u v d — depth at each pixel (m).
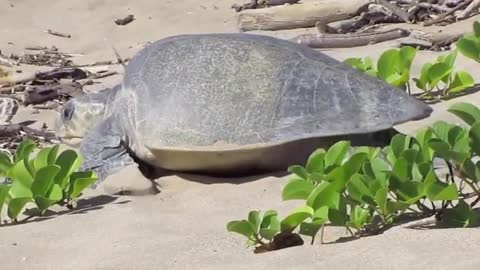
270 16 15.80
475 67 11.78
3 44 16.16
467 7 15.13
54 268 6.76
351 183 6.73
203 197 8.31
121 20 17.20
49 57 15.16
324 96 8.66
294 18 15.67
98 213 8.04
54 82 13.43
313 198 6.73
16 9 18.20
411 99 8.70
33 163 8.43
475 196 7.23
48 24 17.41
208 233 7.23
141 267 6.53
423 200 7.33
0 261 6.97
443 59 11.24
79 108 10.29
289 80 8.75
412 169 6.82
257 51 8.98
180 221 7.66
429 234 6.40
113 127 9.44
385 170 6.85
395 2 15.91
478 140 6.91
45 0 18.64
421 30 14.53
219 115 8.66
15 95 12.97
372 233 6.75
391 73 10.98
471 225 6.62
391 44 13.83
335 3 15.60
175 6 17.98
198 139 8.61
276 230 6.63
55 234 7.54
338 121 8.50
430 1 15.82
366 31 14.93
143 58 9.52
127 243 7.12
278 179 8.52
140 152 9.03
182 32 16.45
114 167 8.99
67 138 10.48
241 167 8.71
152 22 17.12
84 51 15.86
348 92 8.68
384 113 8.55
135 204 8.27
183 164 8.81
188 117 8.73
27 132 10.99
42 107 12.38
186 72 8.99
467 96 10.77
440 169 7.96
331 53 13.68
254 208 7.86
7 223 7.97
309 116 8.55
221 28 16.50
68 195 8.34
